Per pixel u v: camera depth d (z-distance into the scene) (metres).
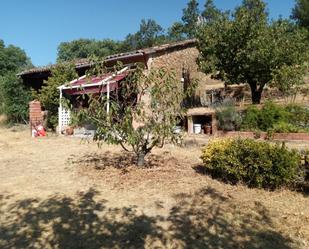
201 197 7.10
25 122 23.94
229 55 22.25
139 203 6.83
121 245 5.12
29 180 8.67
